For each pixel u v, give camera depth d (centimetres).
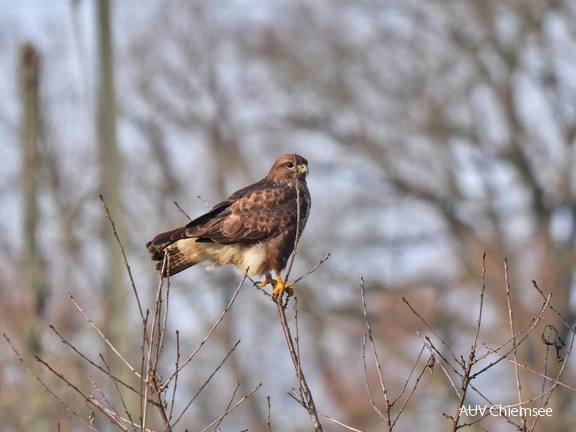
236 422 2592
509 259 2789
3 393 1315
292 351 826
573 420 2414
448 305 2792
